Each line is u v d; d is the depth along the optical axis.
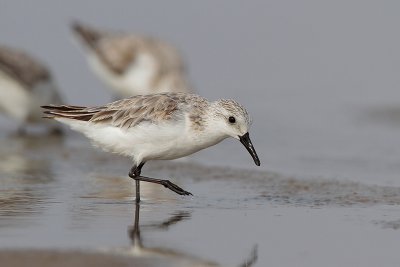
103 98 20.23
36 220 10.43
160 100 11.66
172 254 9.11
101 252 9.08
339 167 14.52
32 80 18.02
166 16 24.97
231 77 22.20
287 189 12.63
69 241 9.47
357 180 13.40
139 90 19.81
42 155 15.42
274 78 22.16
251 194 12.29
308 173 14.02
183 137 11.57
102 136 11.82
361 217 10.81
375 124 18.48
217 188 12.73
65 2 24.81
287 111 19.45
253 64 22.94
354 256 9.13
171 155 11.82
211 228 10.22
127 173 13.91
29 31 23.25
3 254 8.91
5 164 14.49
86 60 22.25
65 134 17.89
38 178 13.31
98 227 10.15
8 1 24.38
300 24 25.23
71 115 11.91
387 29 24.84
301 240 9.73
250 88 21.45
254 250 9.33
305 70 22.69
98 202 11.61
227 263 8.88
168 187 11.83
